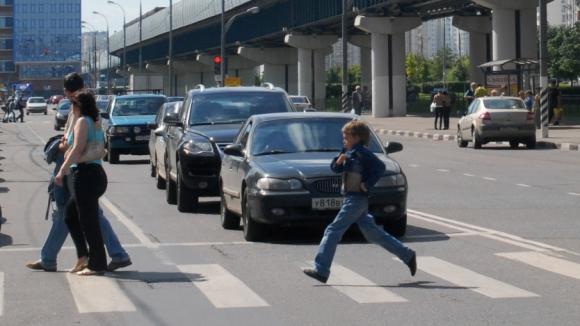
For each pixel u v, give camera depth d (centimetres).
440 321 1322
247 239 2166
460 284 1603
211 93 3016
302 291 1561
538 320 1321
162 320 1362
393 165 2136
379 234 1628
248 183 2128
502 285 1586
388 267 1780
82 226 1717
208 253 1992
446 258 1875
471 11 10956
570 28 15500
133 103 5244
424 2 9494
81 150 1672
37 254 2014
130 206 2978
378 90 10538
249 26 13675
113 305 1469
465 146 5931
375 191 2070
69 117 1755
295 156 2189
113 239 1772
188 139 2786
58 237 1786
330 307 1430
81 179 1691
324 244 1603
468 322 1312
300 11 11531
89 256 1738
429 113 11675
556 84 7431
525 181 3575
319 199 2045
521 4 7762
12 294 1571
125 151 5050
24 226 2506
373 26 10219
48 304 1488
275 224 2066
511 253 1925
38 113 16125
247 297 1515
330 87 18800
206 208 2912
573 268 1745
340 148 2250
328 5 10525
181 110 3122
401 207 2102
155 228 2423
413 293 1531
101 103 7956
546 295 1500
